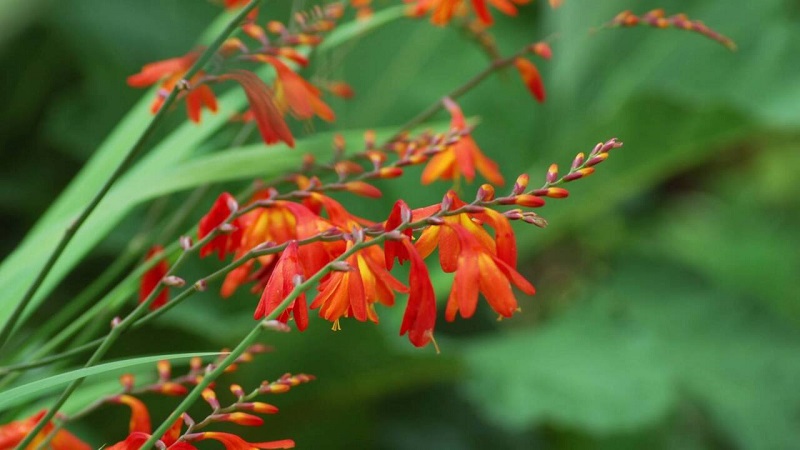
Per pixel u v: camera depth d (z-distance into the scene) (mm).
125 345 1819
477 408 2408
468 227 955
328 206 1010
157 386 1059
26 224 2295
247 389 1776
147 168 1188
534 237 2393
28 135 2312
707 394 2254
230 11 1252
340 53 1494
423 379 1910
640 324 2250
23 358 1182
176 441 962
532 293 931
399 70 2387
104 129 2164
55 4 2156
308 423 1946
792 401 2236
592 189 2295
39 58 2217
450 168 1098
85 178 1184
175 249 1087
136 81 1077
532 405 1851
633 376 1929
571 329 2174
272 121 1018
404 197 2271
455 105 1142
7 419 1145
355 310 930
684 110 2129
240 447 962
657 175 2287
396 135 1159
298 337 1686
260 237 1022
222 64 1076
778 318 2434
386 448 2244
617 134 2197
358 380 1834
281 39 1109
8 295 1116
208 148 1366
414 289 925
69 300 2115
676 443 2379
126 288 1104
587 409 1847
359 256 956
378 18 1229
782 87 2375
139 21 2268
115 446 970
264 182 1178
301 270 948
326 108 1044
